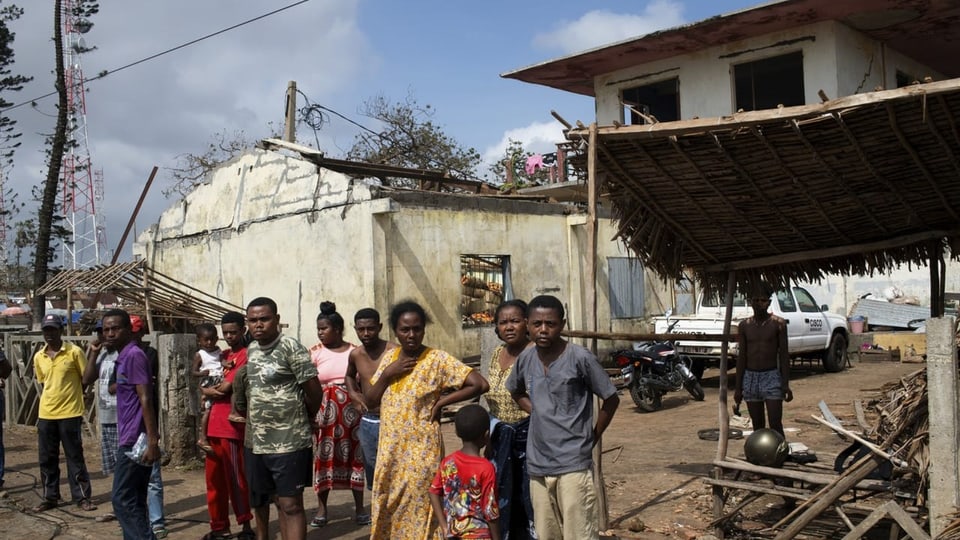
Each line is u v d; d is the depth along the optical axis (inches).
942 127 179.2
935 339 165.6
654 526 234.2
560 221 645.9
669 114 594.6
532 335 169.8
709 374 653.9
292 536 191.6
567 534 164.6
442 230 566.3
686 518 241.3
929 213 216.7
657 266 253.9
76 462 281.3
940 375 164.6
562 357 168.9
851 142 188.9
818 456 239.5
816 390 524.7
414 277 548.7
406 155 1101.7
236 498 234.1
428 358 183.0
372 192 536.1
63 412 279.7
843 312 950.4
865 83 534.9
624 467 319.3
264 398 192.4
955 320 175.9
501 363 197.2
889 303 881.5
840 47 511.5
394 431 179.8
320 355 256.5
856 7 486.6
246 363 197.9
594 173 210.5
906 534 185.2
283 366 192.2
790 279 264.5
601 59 587.5
